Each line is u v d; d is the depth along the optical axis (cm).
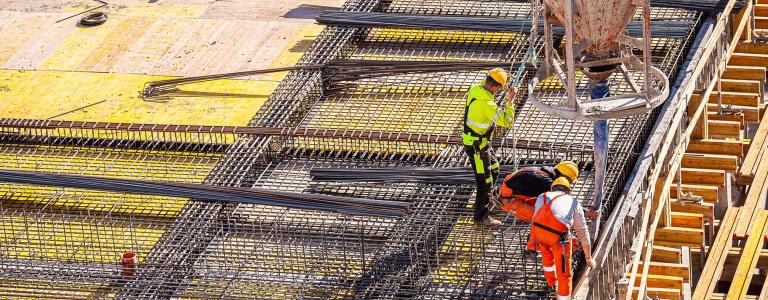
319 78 2295
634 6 1480
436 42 2436
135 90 2434
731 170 2227
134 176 2098
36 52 2605
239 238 1866
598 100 1482
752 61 2470
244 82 2444
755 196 2464
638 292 1788
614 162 1903
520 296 1675
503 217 1816
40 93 2439
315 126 2191
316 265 1772
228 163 2067
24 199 2042
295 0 2823
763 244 2447
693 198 2136
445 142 1998
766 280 2355
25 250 1894
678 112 1983
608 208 1828
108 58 2567
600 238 1659
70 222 1931
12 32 2698
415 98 2250
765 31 2591
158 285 1778
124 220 1966
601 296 1705
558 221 1501
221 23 2703
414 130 2150
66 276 1820
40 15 2784
